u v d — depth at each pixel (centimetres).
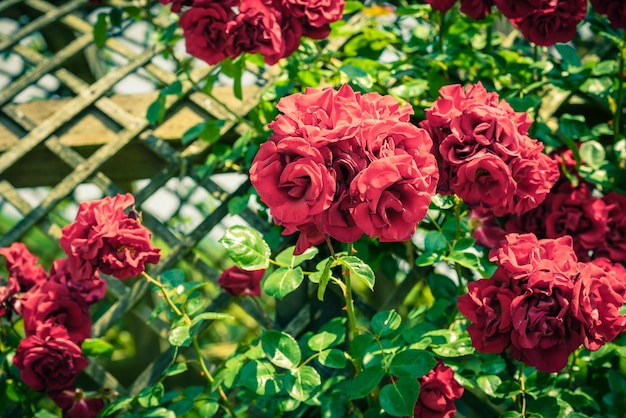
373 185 98
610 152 200
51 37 272
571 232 168
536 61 183
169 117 210
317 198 99
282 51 152
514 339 117
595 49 213
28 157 211
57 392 168
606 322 118
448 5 166
